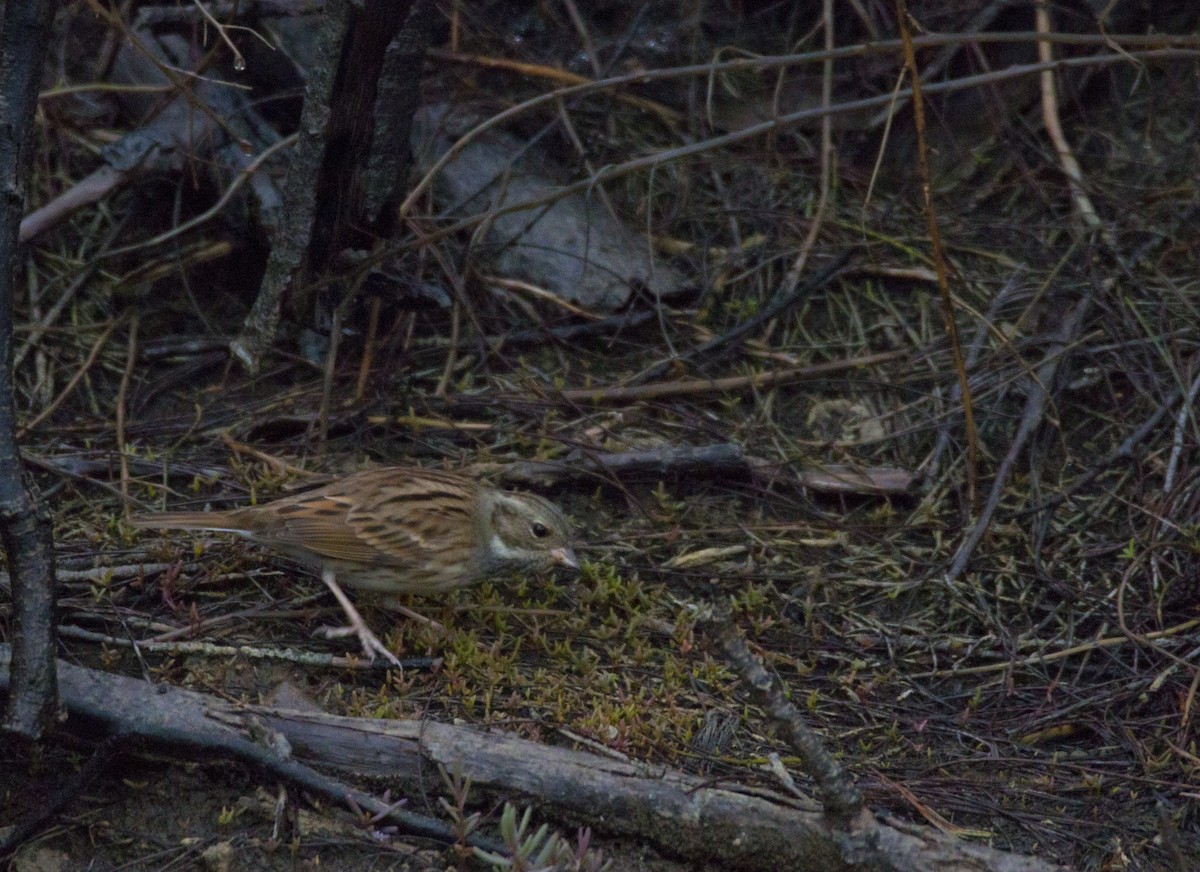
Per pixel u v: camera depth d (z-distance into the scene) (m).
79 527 10.08
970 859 7.45
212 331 12.61
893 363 12.59
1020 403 12.23
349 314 11.91
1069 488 11.39
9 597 9.10
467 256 12.63
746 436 11.90
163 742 8.04
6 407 7.64
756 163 14.31
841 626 10.16
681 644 9.60
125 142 12.45
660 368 12.45
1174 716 9.38
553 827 7.96
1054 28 14.76
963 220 14.01
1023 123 14.46
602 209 13.52
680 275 13.12
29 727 7.52
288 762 7.99
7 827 8.02
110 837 8.05
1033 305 12.81
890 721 9.34
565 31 14.78
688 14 14.91
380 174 10.48
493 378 12.27
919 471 11.57
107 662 8.80
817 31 15.02
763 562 10.64
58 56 13.29
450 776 7.95
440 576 9.20
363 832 7.93
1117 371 12.35
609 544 10.63
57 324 12.40
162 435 11.33
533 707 8.85
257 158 12.43
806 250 13.39
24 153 7.88
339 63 9.41
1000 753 9.11
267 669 8.96
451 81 13.90
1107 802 8.77
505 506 9.42
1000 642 10.09
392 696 8.84
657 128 14.53
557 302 12.75
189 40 12.98
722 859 7.76
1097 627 10.28
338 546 8.95
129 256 12.88
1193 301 12.88
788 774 8.09
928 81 14.48
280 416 11.49
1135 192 13.93
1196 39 12.18
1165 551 10.77
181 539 9.85
